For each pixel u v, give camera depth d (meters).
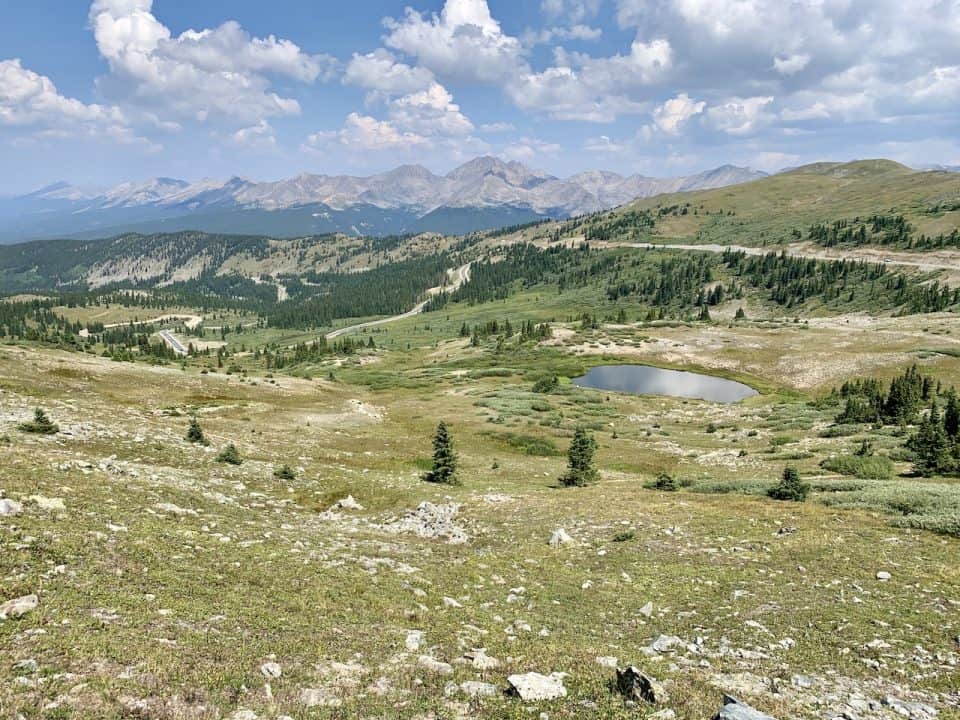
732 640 15.80
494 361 166.50
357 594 16.58
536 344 181.88
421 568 20.80
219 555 17.59
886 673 13.55
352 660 12.26
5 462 22.20
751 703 11.06
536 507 34.81
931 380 89.62
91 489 21.05
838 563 22.17
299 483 37.31
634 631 16.73
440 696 10.91
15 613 10.98
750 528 27.98
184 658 10.88
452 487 42.38
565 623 16.92
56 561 13.88
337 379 147.50
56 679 9.18
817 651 14.88
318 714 9.74
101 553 15.11
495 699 10.80
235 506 26.56
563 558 24.89
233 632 12.69
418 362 195.12
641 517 31.23
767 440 69.75
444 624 15.38
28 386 58.53
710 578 21.45
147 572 14.81
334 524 28.09
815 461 53.28
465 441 71.44
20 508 16.25
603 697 10.92
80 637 10.69
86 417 43.38
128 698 9.16
